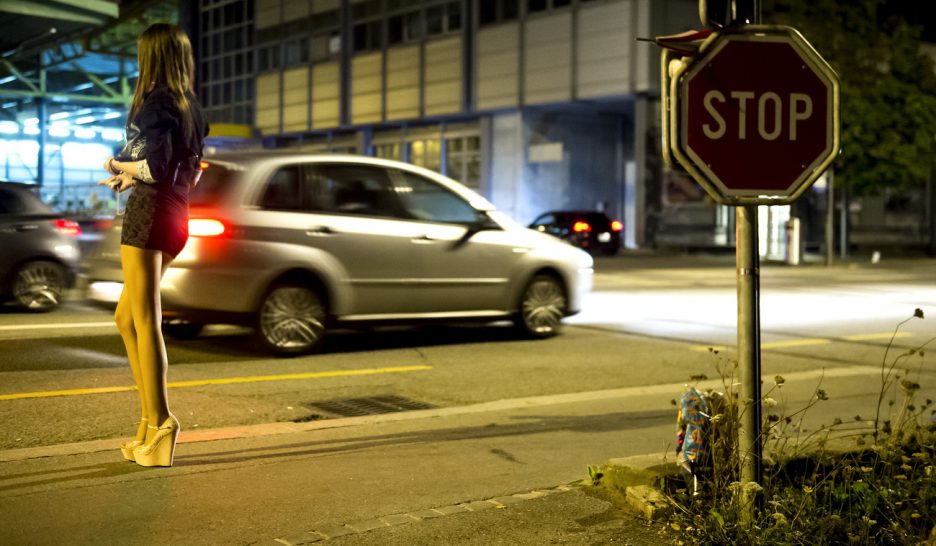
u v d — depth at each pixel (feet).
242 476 17.03
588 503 15.75
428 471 17.75
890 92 92.53
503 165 136.98
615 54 119.44
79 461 17.61
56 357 28.66
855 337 38.37
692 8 119.44
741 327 13.50
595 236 109.91
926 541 13.16
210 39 188.03
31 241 38.88
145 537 13.82
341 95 158.30
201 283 28.48
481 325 39.32
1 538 13.58
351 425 21.48
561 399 24.98
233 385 25.62
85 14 112.57
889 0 128.77
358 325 31.37
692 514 14.26
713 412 14.99
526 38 130.31
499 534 14.26
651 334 37.99
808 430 21.01
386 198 31.94
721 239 126.31
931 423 17.06
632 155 142.31
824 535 13.38
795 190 12.81
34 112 182.09
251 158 29.99
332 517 14.92
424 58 144.97
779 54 12.71
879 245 138.31
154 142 15.23
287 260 29.66
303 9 165.48
